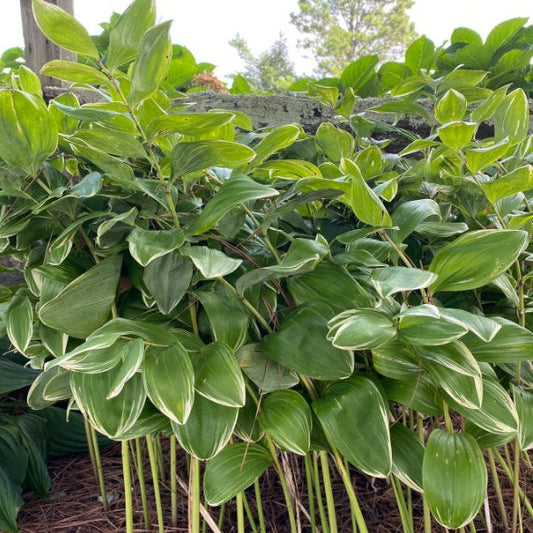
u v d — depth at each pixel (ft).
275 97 6.67
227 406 2.35
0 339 4.94
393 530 3.54
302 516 3.68
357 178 2.27
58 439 4.62
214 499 2.49
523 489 3.86
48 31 2.14
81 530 3.74
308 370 2.34
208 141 2.24
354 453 2.25
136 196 2.74
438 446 2.35
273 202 3.10
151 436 3.25
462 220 3.42
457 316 2.08
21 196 2.49
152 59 2.08
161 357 2.23
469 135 2.55
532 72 7.85
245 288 2.52
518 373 2.75
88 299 2.53
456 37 8.16
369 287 2.73
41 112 2.28
